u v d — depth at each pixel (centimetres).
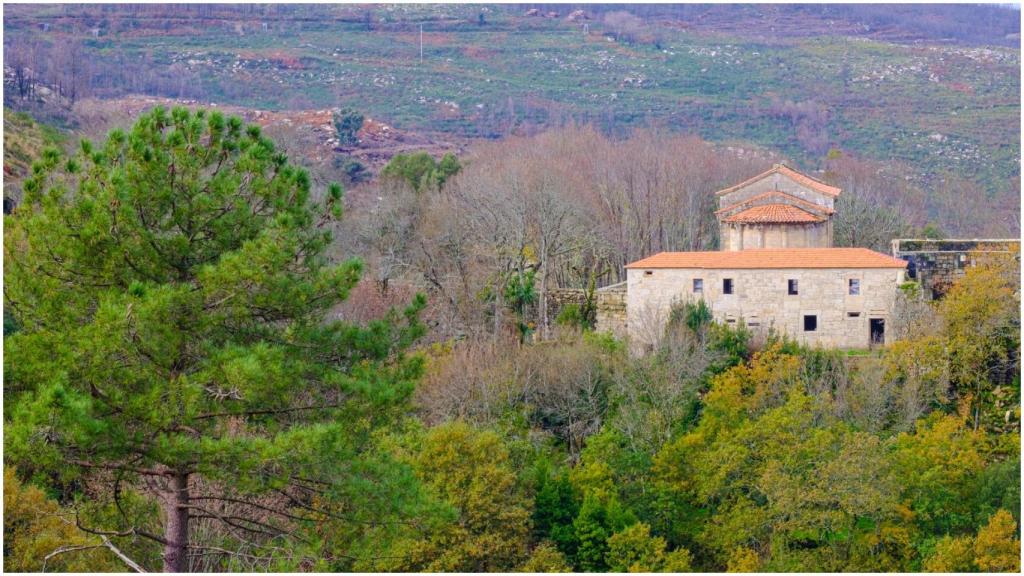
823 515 13425
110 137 8556
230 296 8056
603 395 16450
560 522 13562
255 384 7675
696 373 16462
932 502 14062
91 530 8425
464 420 15212
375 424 8619
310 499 9156
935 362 16800
